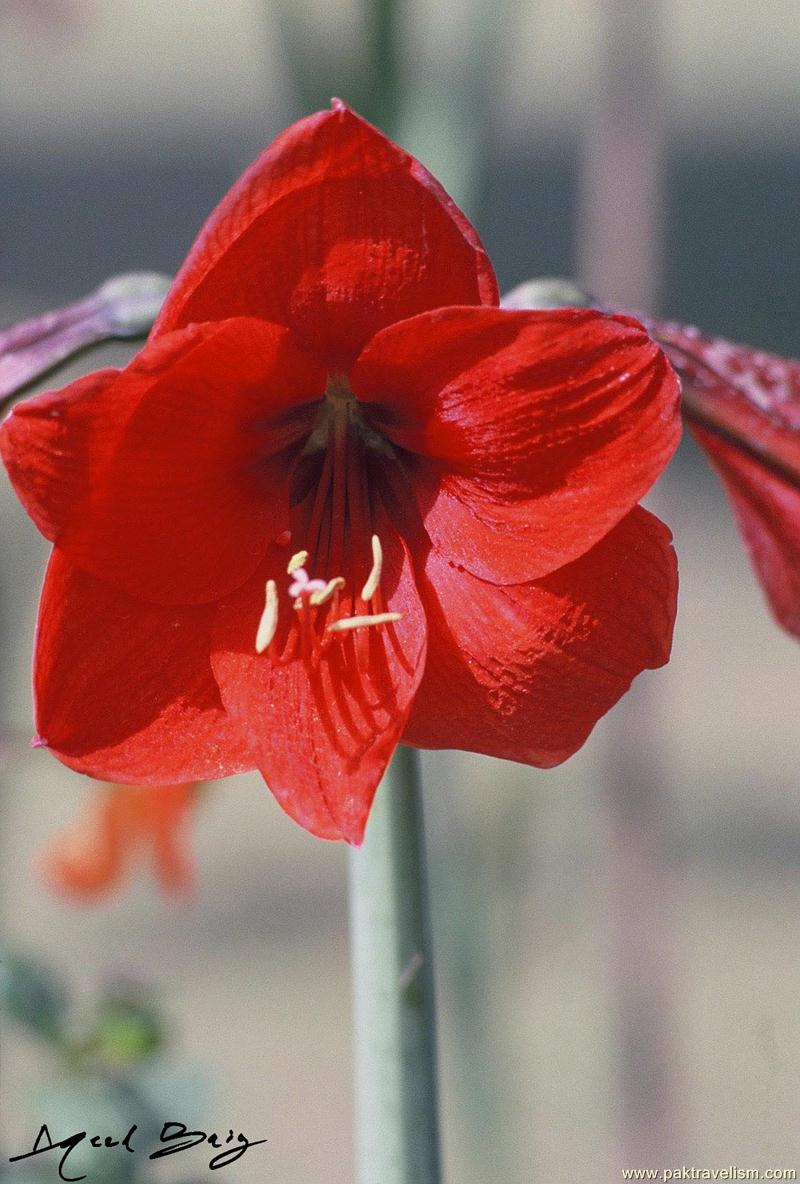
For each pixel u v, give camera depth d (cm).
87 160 449
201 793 129
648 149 136
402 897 103
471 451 101
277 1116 214
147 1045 114
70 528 98
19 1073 120
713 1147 154
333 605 102
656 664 100
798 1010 212
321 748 100
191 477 100
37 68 369
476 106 120
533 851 135
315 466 105
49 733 99
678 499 377
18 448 96
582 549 99
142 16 482
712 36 501
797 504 106
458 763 135
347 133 96
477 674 101
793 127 486
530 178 456
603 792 138
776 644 349
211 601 101
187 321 98
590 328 98
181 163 452
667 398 98
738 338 420
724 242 452
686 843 272
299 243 98
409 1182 104
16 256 404
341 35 118
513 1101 137
